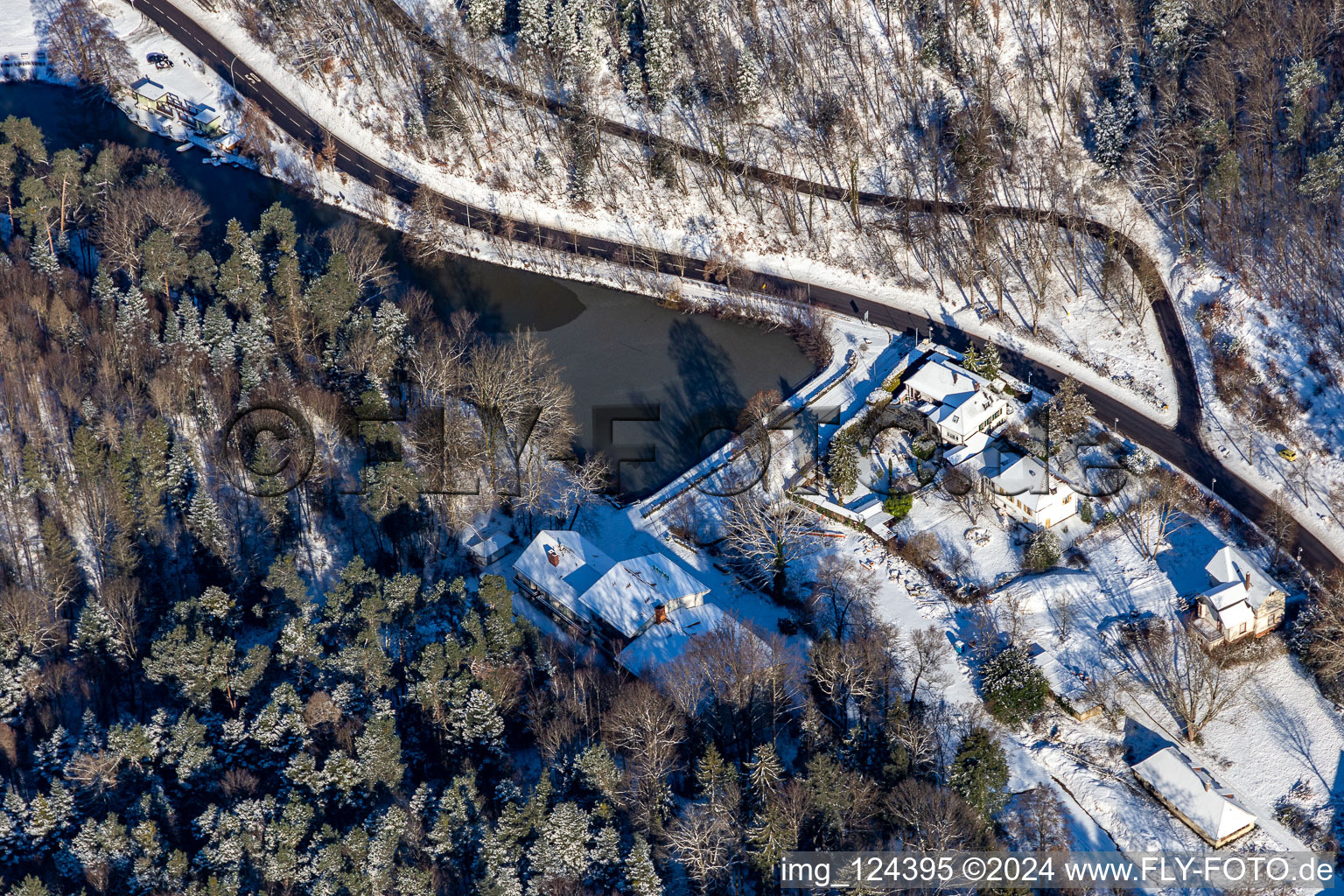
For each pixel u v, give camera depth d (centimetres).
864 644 13100
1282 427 15750
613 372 17175
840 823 11044
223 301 16538
